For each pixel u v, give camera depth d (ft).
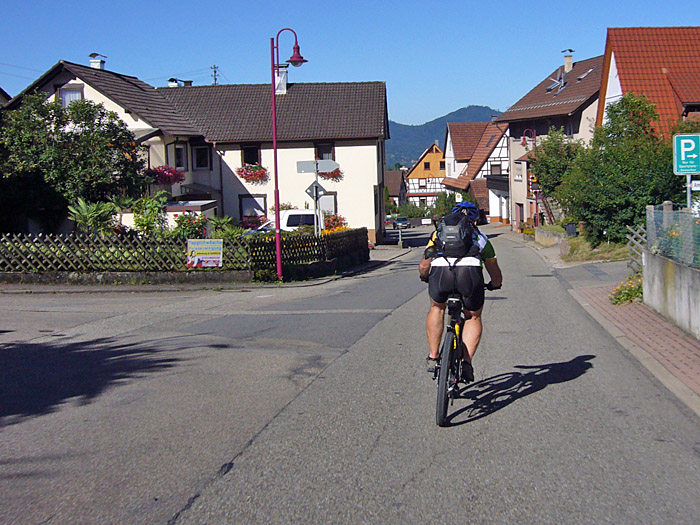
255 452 16.52
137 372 25.45
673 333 29.35
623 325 32.65
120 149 84.07
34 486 14.74
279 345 30.14
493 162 201.16
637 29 100.17
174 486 14.57
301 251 64.44
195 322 37.81
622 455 15.78
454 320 17.99
